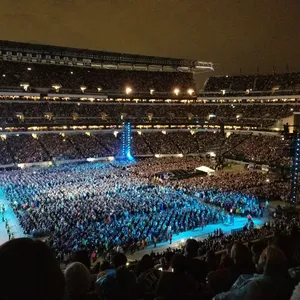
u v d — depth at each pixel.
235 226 49.41
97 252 36.94
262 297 5.85
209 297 8.33
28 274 3.29
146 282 11.22
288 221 42.25
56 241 37.69
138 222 47.28
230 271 9.34
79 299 6.93
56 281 3.41
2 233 44.97
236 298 6.01
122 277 9.02
